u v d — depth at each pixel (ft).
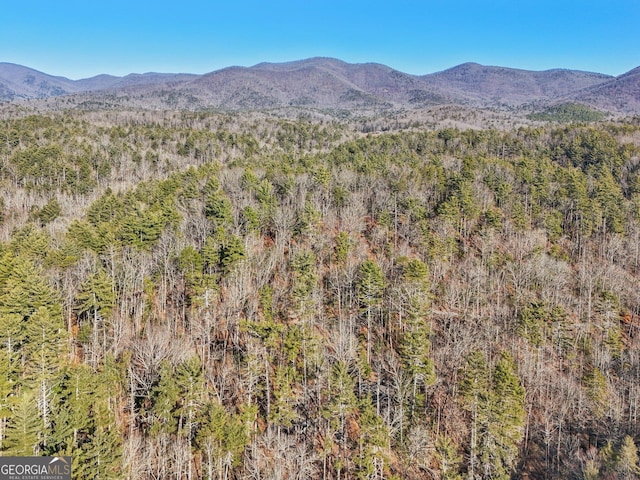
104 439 103.76
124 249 199.52
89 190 338.95
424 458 142.92
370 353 188.75
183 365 131.95
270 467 129.80
